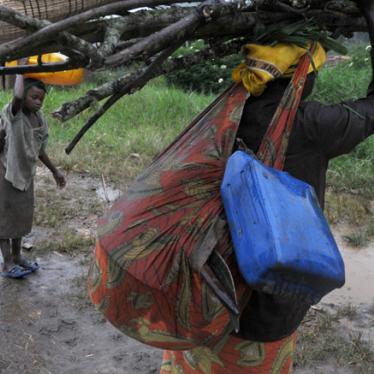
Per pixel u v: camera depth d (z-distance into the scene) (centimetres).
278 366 199
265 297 180
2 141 393
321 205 192
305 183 172
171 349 189
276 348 196
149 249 175
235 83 191
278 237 155
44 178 615
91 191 589
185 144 187
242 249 161
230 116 182
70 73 290
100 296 189
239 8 171
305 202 165
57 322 366
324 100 842
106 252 181
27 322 364
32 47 149
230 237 171
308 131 179
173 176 179
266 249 155
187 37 172
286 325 188
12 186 396
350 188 625
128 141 738
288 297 161
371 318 388
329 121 179
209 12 164
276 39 179
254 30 180
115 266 179
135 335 189
